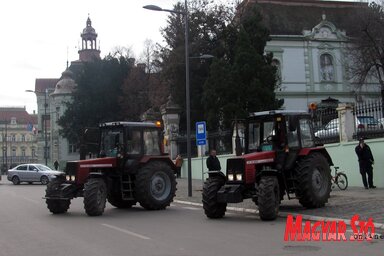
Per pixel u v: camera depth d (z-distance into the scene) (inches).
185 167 1353.3
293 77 1766.7
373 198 592.1
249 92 1190.3
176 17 1562.5
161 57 1678.2
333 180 735.1
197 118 1470.2
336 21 1888.5
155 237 392.5
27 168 1471.5
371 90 1787.6
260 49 1296.8
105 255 320.5
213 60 1227.2
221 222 480.1
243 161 486.6
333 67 1808.6
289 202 623.8
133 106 2066.9
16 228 459.2
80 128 2199.8
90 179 560.7
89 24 3302.2
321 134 846.5
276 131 526.6
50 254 327.9
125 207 657.6
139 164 618.8
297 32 1807.3
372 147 744.3
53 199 572.7
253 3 1588.3
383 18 1539.1
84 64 2298.2
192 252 324.8
